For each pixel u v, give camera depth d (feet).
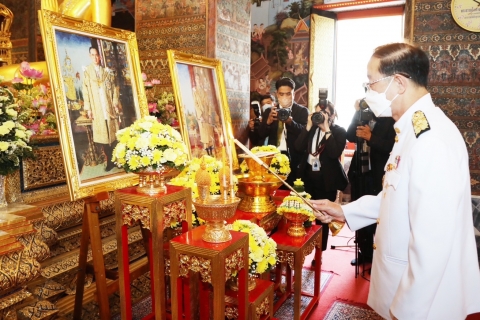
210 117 12.42
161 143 7.30
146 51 15.38
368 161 13.26
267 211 10.04
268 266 7.75
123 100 9.12
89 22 8.52
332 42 24.17
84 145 8.01
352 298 11.42
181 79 11.44
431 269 4.85
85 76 8.27
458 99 12.58
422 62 5.55
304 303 10.99
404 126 5.65
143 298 11.03
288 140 14.34
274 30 26.03
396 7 22.70
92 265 8.74
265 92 26.55
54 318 8.70
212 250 6.05
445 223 4.87
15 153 7.71
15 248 7.28
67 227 10.03
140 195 7.33
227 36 14.90
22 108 9.21
